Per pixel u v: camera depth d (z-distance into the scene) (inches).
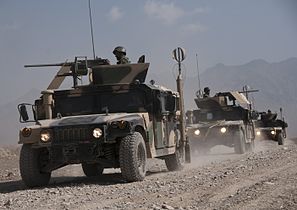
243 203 408.2
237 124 1176.8
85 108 670.5
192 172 676.7
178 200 436.1
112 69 681.6
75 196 493.0
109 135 586.9
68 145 591.8
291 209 378.6
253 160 797.9
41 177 614.2
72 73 695.7
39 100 670.5
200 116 1302.9
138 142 597.3
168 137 719.7
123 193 495.8
